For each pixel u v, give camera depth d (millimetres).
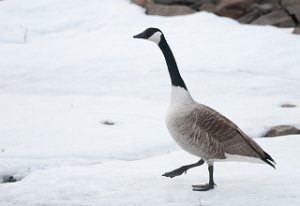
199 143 8828
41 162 11047
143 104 14664
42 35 20469
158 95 15492
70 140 12234
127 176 10008
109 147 11852
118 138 12367
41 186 9570
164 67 17422
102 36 20047
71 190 9344
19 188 9516
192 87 15906
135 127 13039
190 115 8891
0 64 17594
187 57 18047
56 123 13258
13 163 10930
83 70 17234
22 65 17562
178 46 18906
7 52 18594
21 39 19984
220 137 8742
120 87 16062
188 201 8758
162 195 9008
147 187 9438
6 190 9469
